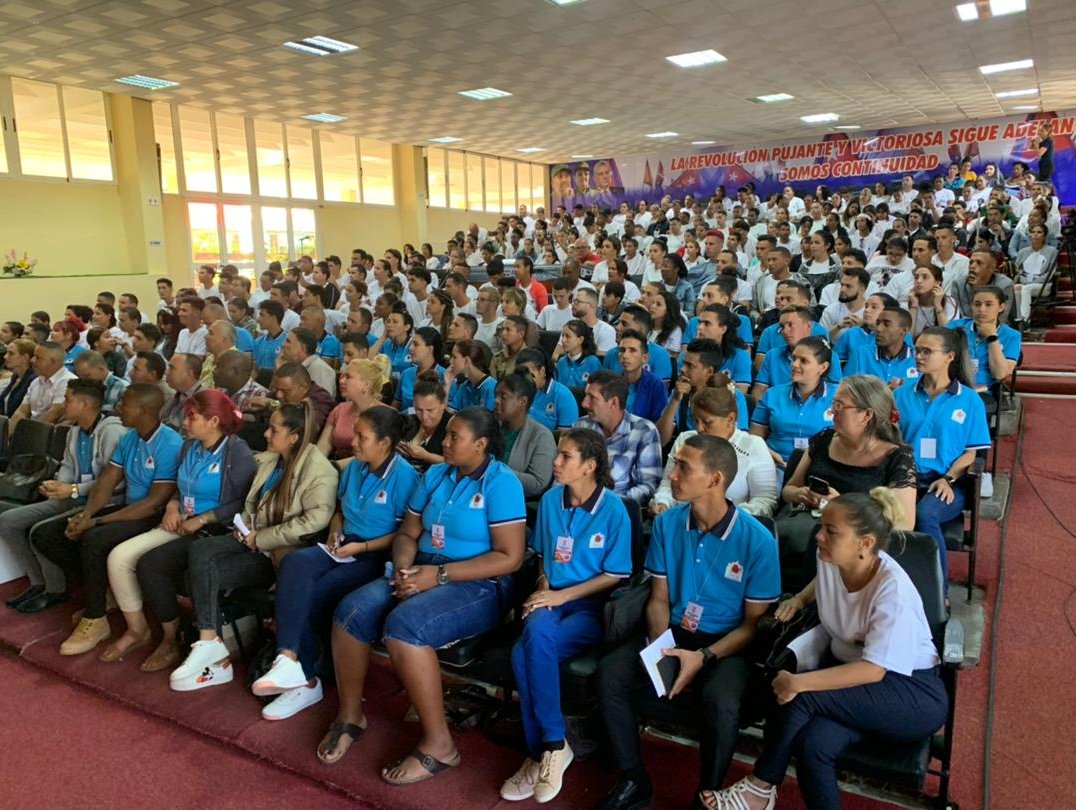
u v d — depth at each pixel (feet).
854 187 55.57
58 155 32.96
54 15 22.24
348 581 8.32
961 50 29.78
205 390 9.68
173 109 37.55
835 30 26.32
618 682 6.43
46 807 6.88
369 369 11.53
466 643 7.32
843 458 8.29
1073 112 47.91
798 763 5.74
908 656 5.67
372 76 30.96
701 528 6.89
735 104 40.40
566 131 47.62
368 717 8.05
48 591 10.81
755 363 14.80
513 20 24.02
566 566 7.41
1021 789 6.45
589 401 9.48
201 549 8.72
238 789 7.06
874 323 12.95
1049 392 18.24
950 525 9.42
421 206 52.70
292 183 44.50
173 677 8.61
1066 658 8.29
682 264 20.66
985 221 28.07
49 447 12.05
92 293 32.55
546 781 6.59
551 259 32.65
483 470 7.80
